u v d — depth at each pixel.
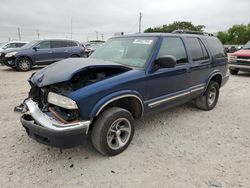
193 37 5.06
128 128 3.64
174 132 4.40
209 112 5.59
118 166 3.28
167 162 3.39
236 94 7.50
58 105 3.12
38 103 3.48
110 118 3.31
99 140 3.31
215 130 4.54
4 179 2.97
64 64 3.46
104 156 3.52
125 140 3.65
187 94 4.71
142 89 3.71
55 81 3.05
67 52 13.71
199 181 2.98
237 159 3.49
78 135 3.04
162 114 5.34
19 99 6.43
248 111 5.73
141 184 2.92
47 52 13.08
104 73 3.54
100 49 4.79
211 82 5.55
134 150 3.70
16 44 18.47
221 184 2.92
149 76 3.78
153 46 4.01
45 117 3.14
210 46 5.49
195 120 5.03
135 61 3.97
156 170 3.20
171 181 2.97
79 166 3.27
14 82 9.10
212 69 5.42
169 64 3.67
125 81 3.44
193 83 4.88
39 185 2.88
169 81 4.20
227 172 3.17
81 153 3.59
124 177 3.05
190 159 3.47
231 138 4.20
